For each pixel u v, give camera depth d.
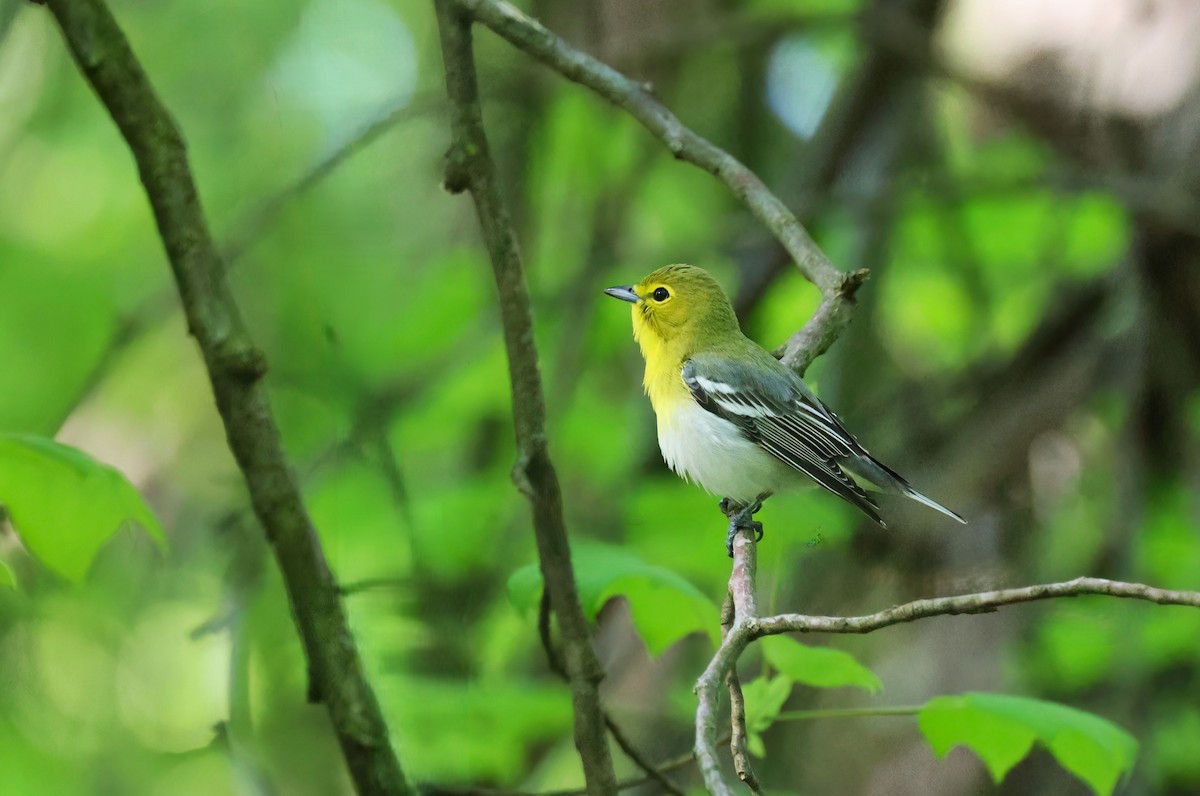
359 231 15.34
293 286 12.75
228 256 10.48
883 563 12.54
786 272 14.14
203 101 15.15
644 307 10.93
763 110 15.16
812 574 12.30
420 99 10.49
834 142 14.34
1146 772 11.30
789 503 10.31
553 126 13.99
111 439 15.22
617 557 8.20
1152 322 12.50
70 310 15.71
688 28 13.52
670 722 12.30
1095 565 12.52
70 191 16.09
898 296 15.09
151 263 16.08
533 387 6.76
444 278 14.23
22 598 11.43
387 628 8.87
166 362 15.50
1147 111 12.76
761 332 14.35
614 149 14.56
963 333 14.61
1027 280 14.16
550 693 10.29
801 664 7.41
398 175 15.50
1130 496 11.98
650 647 7.75
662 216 15.79
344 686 5.95
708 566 11.54
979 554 12.50
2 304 15.48
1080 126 13.12
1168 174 12.56
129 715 12.72
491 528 11.95
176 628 12.86
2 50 11.57
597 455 13.73
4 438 6.31
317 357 11.91
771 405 10.10
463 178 6.91
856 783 12.69
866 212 13.70
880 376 14.23
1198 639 12.12
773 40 13.78
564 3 14.23
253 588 8.72
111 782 12.48
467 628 9.66
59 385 15.20
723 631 7.01
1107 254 13.52
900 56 13.86
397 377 13.31
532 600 7.36
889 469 10.23
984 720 7.14
